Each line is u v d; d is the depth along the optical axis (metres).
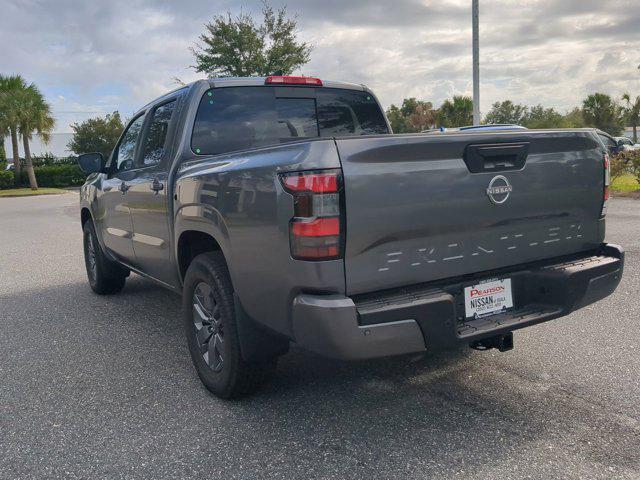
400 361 4.22
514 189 3.26
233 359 3.47
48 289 7.14
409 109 64.06
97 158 5.66
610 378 3.81
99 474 2.90
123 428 3.38
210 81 4.23
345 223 2.77
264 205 2.98
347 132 4.78
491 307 3.31
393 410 3.46
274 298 3.03
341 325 2.75
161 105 4.75
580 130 3.56
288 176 2.83
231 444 3.14
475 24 17.52
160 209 4.33
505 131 3.28
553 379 3.82
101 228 5.97
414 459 2.92
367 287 2.89
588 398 3.53
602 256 3.72
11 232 14.05
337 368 4.12
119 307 6.10
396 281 2.96
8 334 5.30
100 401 3.77
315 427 3.29
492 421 3.29
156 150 4.70
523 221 3.34
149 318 5.66
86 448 3.16
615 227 10.12
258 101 4.38
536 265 3.51
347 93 4.80
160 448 3.13
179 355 4.60
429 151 2.96
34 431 3.38
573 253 3.66
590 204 3.64
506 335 3.35
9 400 3.84
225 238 3.33
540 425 3.22
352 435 3.19
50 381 4.15
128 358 4.57
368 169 2.81
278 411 3.51
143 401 3.74
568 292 3.36
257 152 3.18
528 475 2.75
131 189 4.90
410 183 2.92
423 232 2.99
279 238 2.91
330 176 2.73
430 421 3.31
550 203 3.43
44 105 39.19
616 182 19.80
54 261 9.27
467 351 4.37
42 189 40.06
